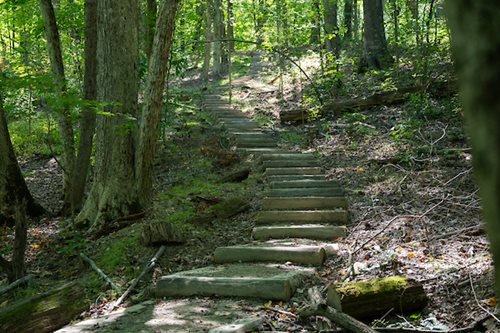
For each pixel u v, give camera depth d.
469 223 5.62
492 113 0.58
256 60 23.88
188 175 9.62
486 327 3.53
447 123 9.55
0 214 8.54
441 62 12.67
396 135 8.85
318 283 5.04
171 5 6.98
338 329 3.78
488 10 0.58
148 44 9.99
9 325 4.50
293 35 14.82
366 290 4.07
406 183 7.38
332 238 6.32
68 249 6.13
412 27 13.51
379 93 11.79
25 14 11.76
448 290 4.25
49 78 5.98
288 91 15.91
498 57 0.58
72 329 4.27
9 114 12.74
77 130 10.95
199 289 4.95
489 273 4.28
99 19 7.51
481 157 0.59
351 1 19.19
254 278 4.90
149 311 4.60
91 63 8.58
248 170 9.04
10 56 13.66
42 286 5.84
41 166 12.69
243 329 3.92
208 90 17.98
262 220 7.06
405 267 4.86
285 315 4.29
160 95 7.35
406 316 4.07
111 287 5.56
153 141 7.50
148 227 6.44
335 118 11.98
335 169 8.84
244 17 23.12
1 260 5.77
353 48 16.34
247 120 13.24
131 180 7.46
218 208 7.39
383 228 5.94
